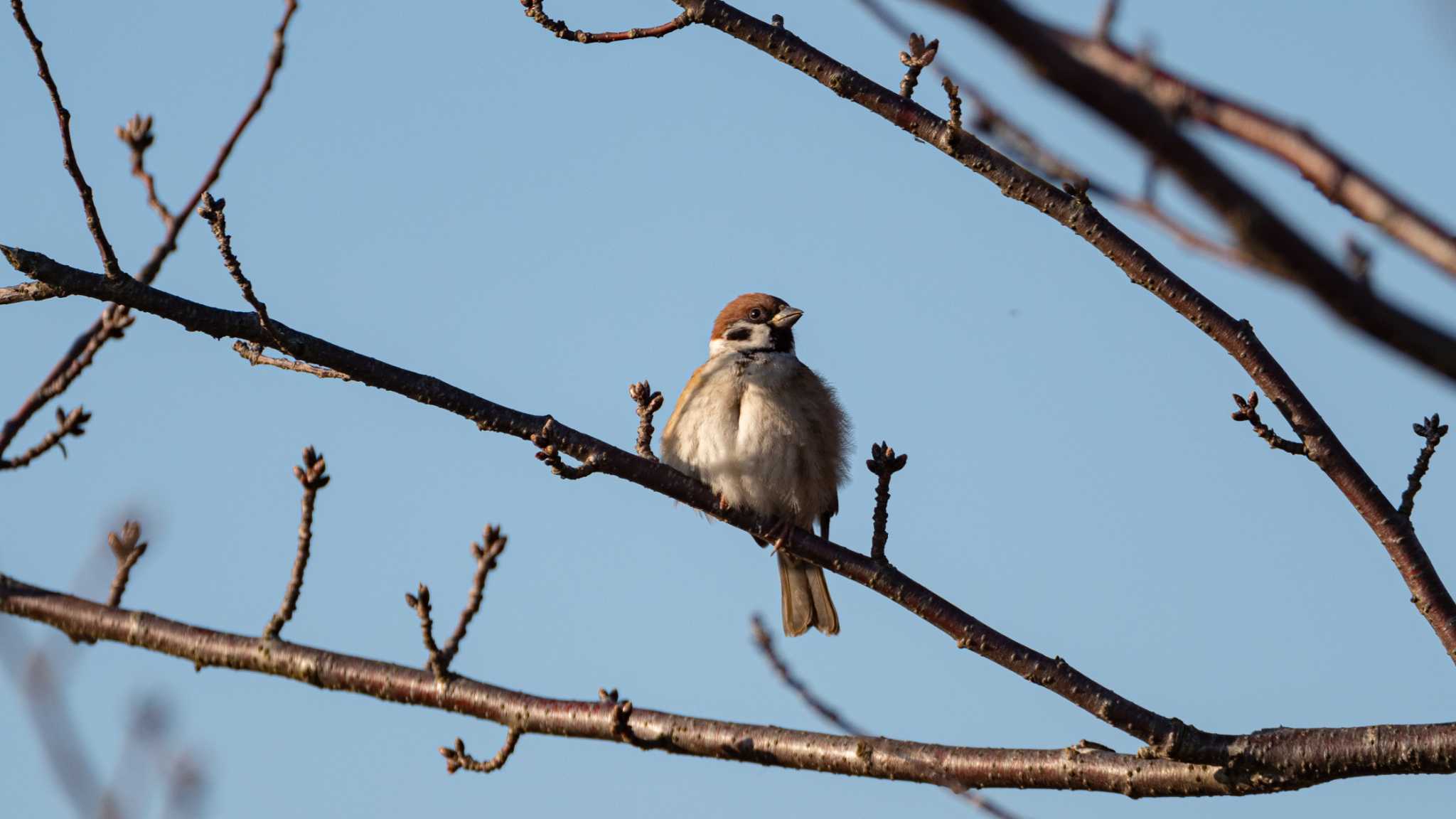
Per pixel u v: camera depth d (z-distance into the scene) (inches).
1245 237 131.9
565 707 374.0
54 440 352.5
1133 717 370.0
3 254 343.6
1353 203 154.3
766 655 373.1
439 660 372.5
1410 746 352.2
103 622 370.0
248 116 346.9
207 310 364.2
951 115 388.8
